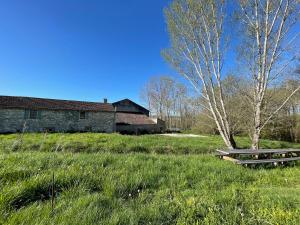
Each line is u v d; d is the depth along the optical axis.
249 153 8.19
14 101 24.72
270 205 3.57
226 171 6.11
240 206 3.51
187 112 46.84
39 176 4.03
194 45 11.94
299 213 3.21
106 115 29.94
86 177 4.37
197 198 3.77
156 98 61.50
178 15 11.91
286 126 23.56
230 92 17.67
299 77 11.75
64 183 4.07
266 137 26.02
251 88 13.91
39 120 25.17
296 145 20.39
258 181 5.49
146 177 4.95
